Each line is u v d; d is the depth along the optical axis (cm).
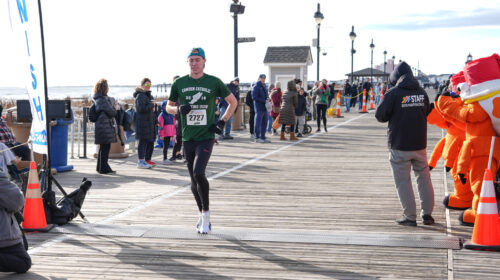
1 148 656
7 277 467
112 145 1347
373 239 580
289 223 656
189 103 597
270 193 848
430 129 2078
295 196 823
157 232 614
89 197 824
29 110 952
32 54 627
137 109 1141
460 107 623
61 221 644
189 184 945
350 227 635
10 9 642
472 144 622
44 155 671
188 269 486
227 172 1069
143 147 1154
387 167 1130
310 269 484
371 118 2817
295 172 1067
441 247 548
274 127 1875
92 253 536
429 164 741
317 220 671
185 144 608
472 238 552
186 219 679
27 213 621
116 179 1004
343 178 991
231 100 604
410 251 536
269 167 1141
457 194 719
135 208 745
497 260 507
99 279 461
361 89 4047
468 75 610
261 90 1656
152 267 492
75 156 1382
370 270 480
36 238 592
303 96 1805
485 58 604
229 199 802
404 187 641
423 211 650
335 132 2006
